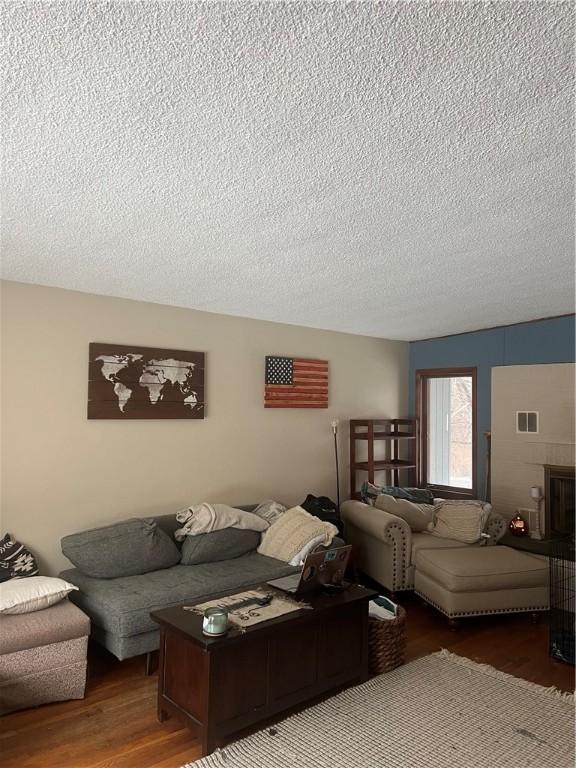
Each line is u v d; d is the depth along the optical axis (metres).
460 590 4.04
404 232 2.83
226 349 5.09
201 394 4.85
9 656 2.88
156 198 2.37
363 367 6.34
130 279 3.82
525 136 1.85
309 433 5.78
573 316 5.11
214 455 4.98
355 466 6.03
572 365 5.01
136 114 1.70
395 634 3.49
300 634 2.97
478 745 2.67
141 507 4.48
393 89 1.57
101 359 4.25
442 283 3.92
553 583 4.07
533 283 3.91
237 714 2.68
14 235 2.87
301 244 3.02
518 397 5.38
